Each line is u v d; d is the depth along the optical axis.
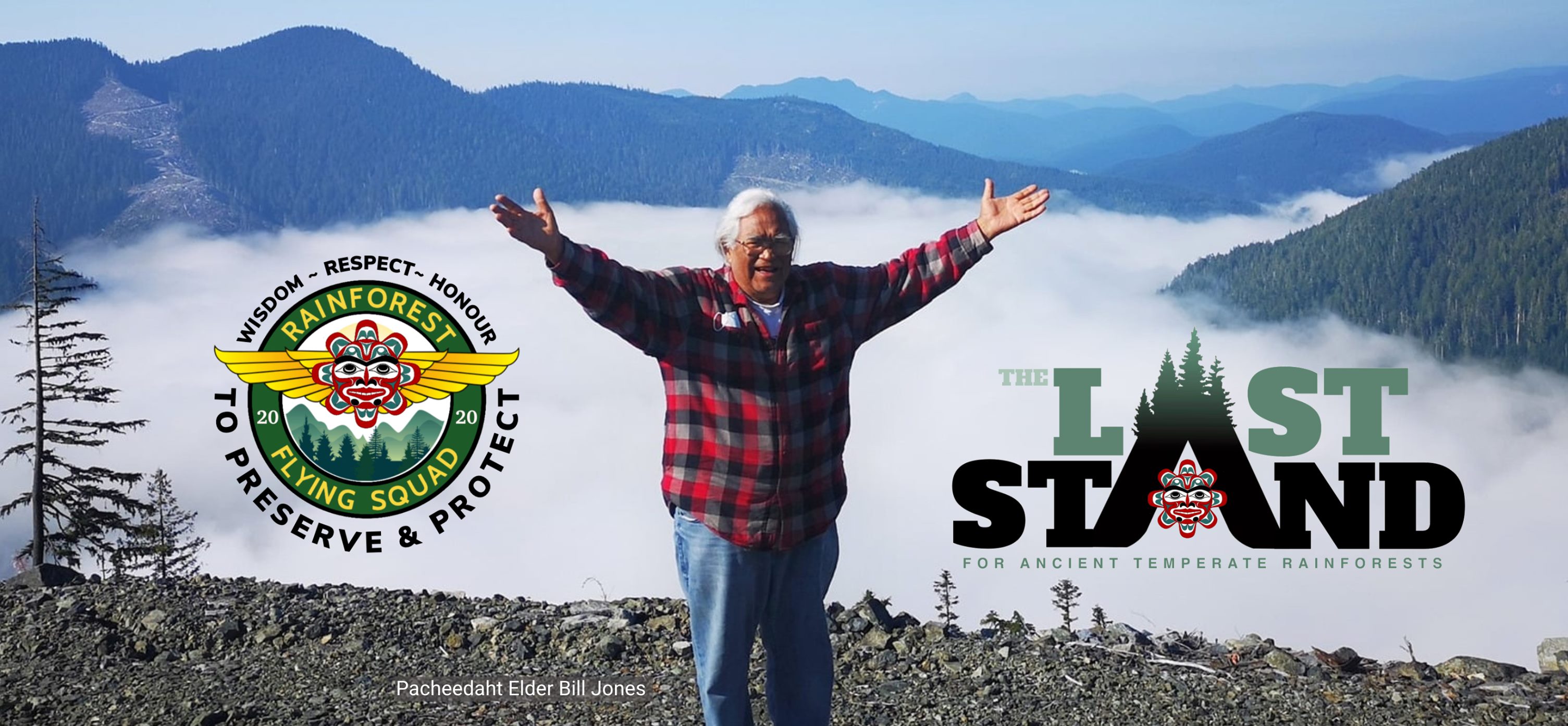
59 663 5.73
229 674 5.58
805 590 4.10
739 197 3.79
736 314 3.81
